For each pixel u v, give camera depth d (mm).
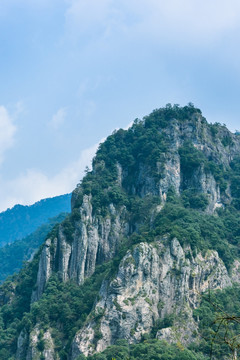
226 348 104062
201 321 176000
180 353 155625
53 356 190500
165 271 191000
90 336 180625
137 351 162250
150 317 182625
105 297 188250
